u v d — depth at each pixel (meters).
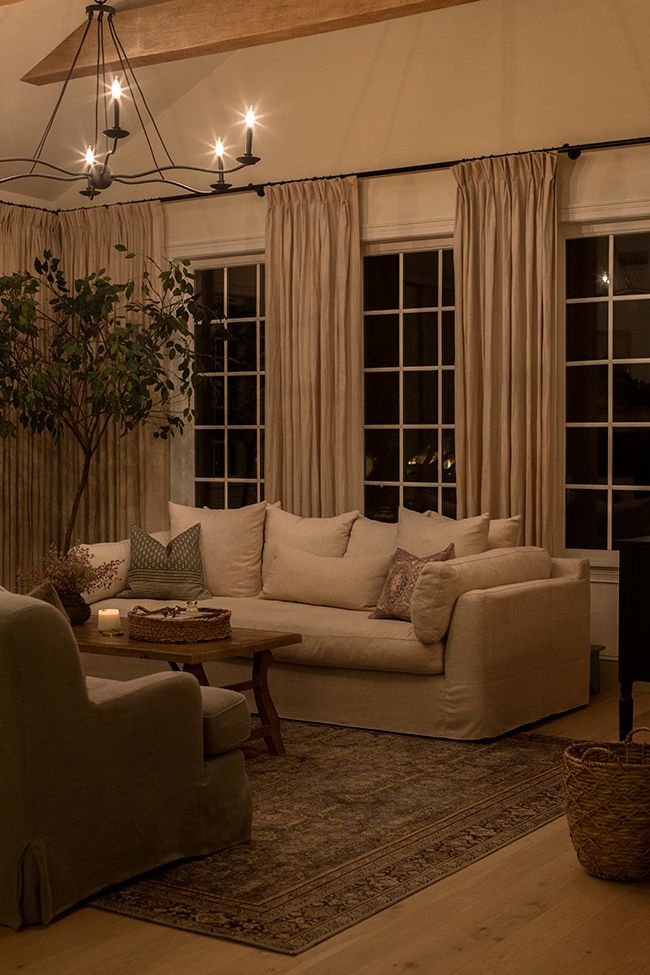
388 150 6.95
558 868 3.67
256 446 7.56
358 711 5.51
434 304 6.95
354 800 4.37
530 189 6.40
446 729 5.28
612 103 6.30
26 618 3.18
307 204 7.11
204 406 7.75
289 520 6.65
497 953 3.04
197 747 3.71
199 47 6.42
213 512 6.88
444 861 3.71
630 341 6.44
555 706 5.74
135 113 7.64
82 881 3.34
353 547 6.35
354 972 2.93
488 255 6.51
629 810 3.51
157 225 7.67
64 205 8.11
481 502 6.57
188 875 3.58
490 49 6.61
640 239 6.39
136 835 3.51
